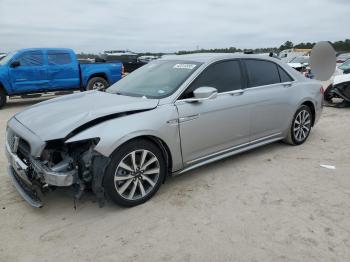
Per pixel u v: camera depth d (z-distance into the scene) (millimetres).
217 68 4512
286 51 35125
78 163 3434
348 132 6773
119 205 3635
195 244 3061
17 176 3881
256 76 4988
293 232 3221
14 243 3105
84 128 3412
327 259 2834
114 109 3627
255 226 3330
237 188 4168
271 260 2830
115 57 23234
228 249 2980
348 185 4238
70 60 12070
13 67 10922
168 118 3811
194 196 3963
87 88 12570
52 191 4086
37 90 11539
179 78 4258
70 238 3176
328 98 10031
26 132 3504
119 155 3479
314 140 6188
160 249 2998
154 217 3521
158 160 3832
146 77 4660
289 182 4332
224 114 4402
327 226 3318
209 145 4340
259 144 5105
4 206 3764
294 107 5457
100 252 2971
